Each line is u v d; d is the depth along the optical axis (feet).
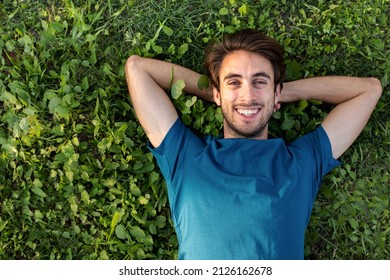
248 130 5.71
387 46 6.83
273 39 6.04
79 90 6.41
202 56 6.66
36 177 6.46
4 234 6.40
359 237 6.61
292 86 6.28
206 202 5.39
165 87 6.17
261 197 5.32
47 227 6.49
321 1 6.81
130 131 6.47
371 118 6.69
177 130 5.77
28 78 6.52
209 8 6.75
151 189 6.55
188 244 5.45
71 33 6.66
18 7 6.75
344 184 6.68
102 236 6.45
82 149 6.59
